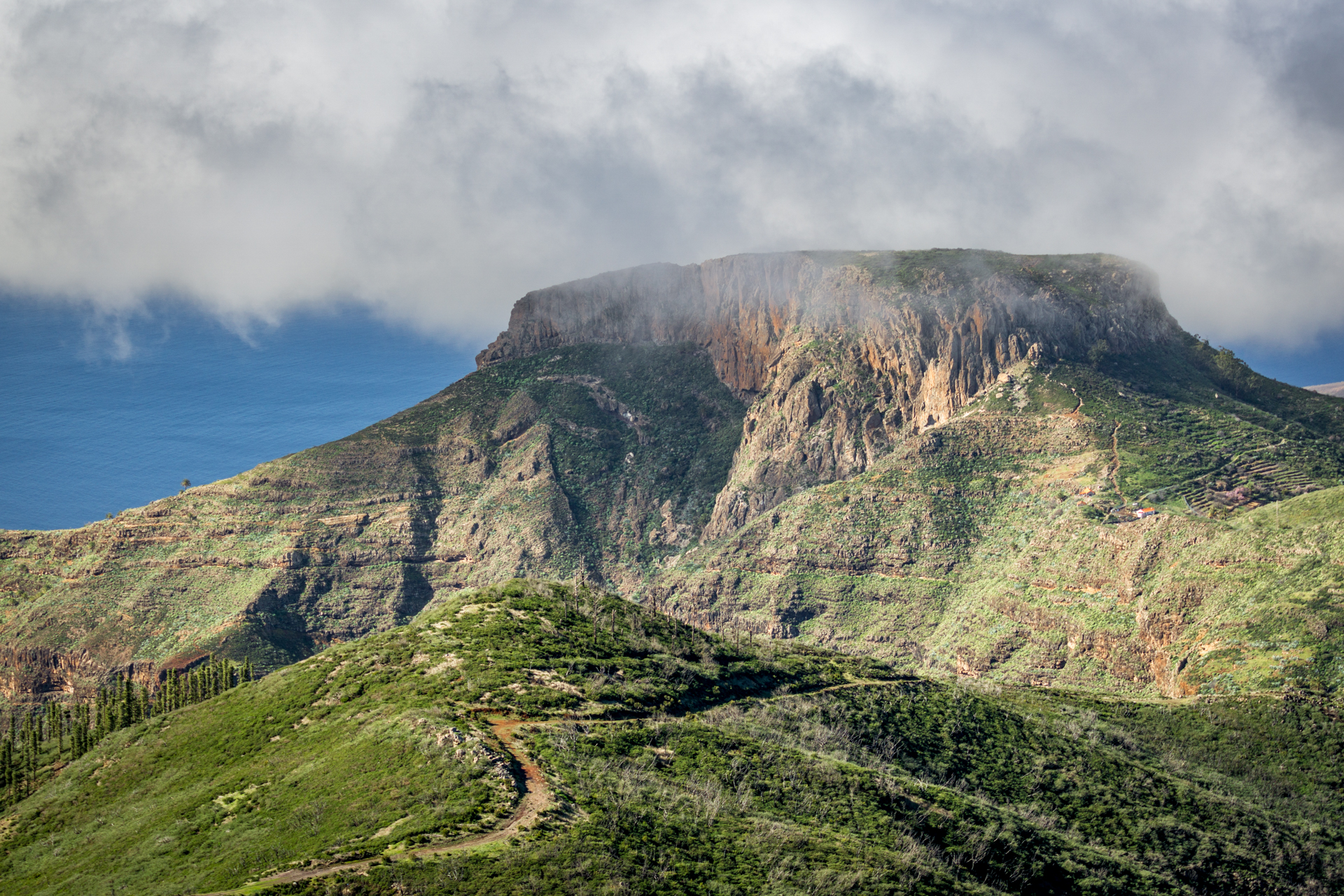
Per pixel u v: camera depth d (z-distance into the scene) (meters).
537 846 106.88
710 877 110.12
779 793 134.88
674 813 120.50
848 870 116.94
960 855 134.75
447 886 100.25
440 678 152.62
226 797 135.88
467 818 112.06
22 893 133.75
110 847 136.88
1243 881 153.75
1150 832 159.38
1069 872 140.00
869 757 157.62
